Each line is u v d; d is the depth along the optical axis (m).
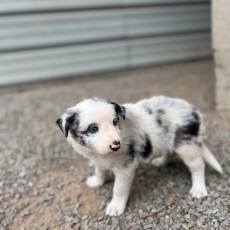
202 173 0.71
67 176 0.84
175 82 1.71
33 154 0.96
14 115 1.34
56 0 1.78
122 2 1.95
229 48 0.99
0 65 1.76
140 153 0.67
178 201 0.69
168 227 0.62
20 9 1.71
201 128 0.70
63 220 0.68
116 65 2.08
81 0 1.84
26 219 0.70
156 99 0.72
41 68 1.87
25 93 1.74
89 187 0.79
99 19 1.93
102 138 0.57
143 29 2.08
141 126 0.67
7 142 1.06
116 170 0.66
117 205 0.68
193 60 2.33
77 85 1.84
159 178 0.78
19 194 0.78
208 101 1.29
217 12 0.99
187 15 2.18
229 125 1.02
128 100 1.44
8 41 1.74
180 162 0.84
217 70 1.08
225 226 0.60
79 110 0.60
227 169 0.77
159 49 2.18
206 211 0.64
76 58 1.95
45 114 1.33
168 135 0.68
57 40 1.86
